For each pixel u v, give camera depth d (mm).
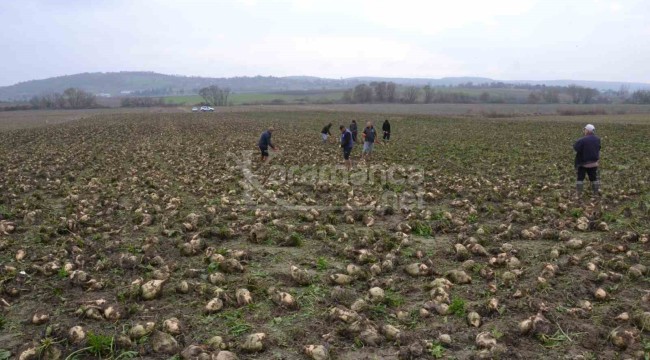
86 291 6516
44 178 15977
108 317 5652
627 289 6613
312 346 4977
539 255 7945
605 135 33281
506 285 6668
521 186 14359
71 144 28125
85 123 52531
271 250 8281
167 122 53469
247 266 7496
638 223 9891
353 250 7906
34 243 8656
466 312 5879
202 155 22047
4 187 14016
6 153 23750
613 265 7301
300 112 77500
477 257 7938
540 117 60875
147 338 5250
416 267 7211
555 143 28703
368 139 20984
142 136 34188
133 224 9945
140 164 19172
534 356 4984
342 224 10141
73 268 7195
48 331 5312
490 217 10672
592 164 12789
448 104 108125
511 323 5574
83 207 11406
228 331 5457
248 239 8898
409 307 6137
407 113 71875
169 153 23078
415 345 5059
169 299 6277
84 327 5477
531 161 20438
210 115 71688
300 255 8031
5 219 10336
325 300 6262
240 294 6133
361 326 5402
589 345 5160
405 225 9500
